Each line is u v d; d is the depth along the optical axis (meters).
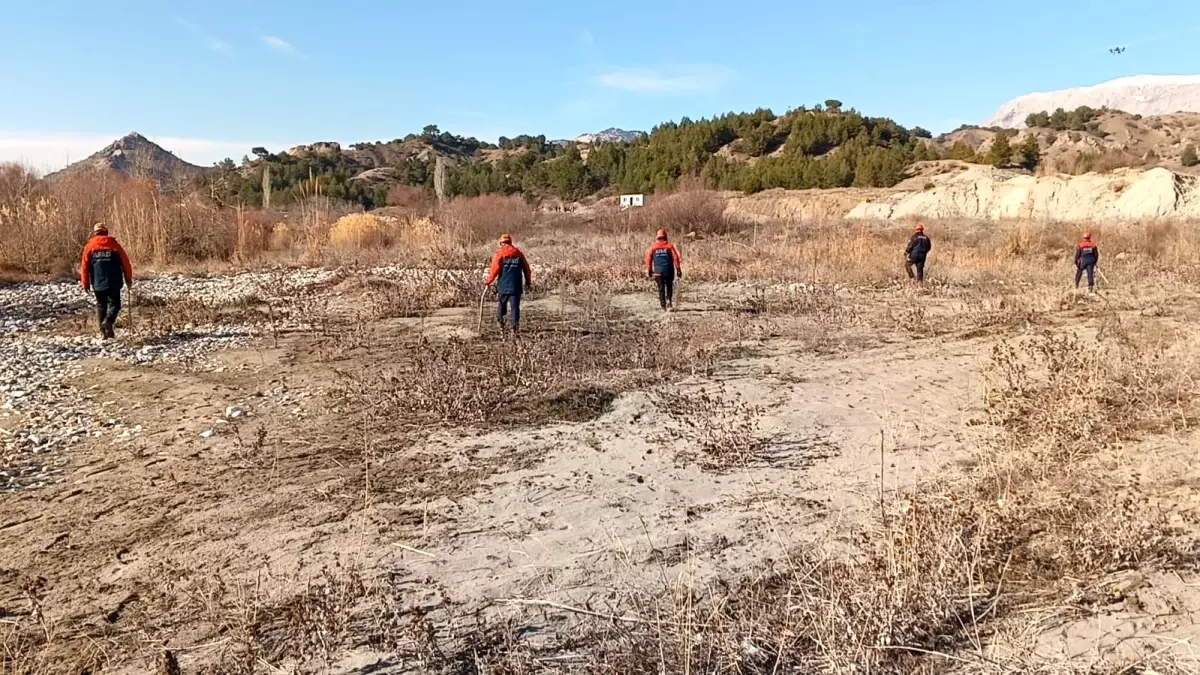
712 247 26.30
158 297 17.72
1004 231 30.83
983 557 4.49
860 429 7.31
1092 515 4.86
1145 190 41.75
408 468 6.61
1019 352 10.10
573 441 7.16
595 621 4.22
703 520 5.45
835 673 3.60
